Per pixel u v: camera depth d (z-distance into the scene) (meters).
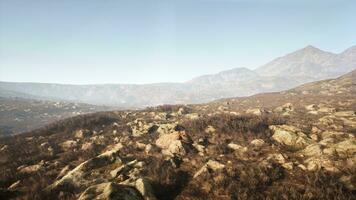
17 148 26.77
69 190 14.29
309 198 12.34
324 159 16.53
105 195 11.84
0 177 17.53
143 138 27.86
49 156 22.69
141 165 17.91
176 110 55.16
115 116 46.44
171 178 15.64
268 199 12.49
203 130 28.14
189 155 20.67
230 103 80.88
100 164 18.06
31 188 14.80
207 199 13.16
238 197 12.89
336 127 27.05
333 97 61.69
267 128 27.08
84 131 32.03
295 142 21.91
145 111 53.56
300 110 46.94
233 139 24.25
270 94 93.19
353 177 14.00
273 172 15.66
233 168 16.36
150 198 12.72
